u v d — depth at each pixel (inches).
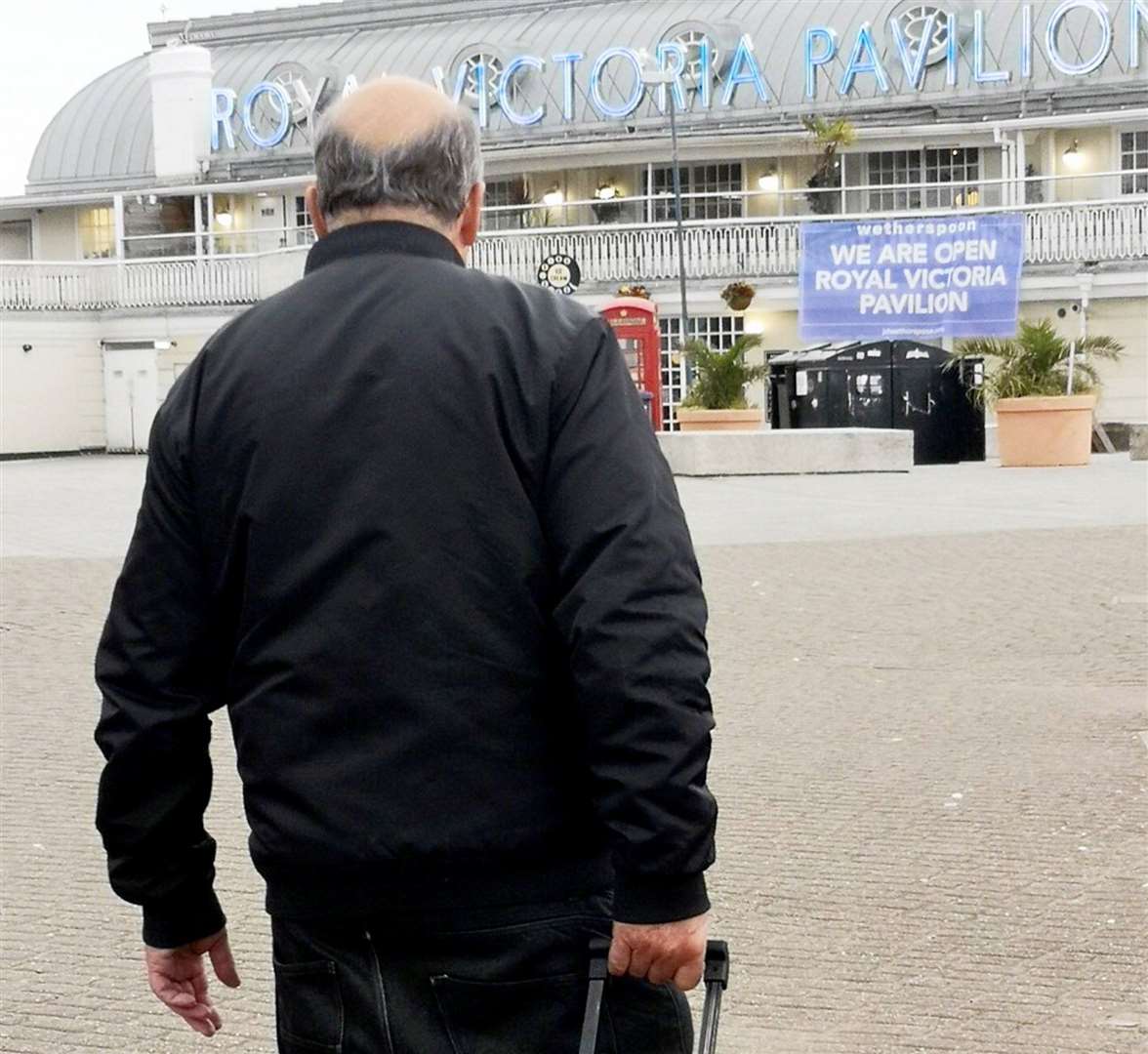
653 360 1310.3
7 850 293.4
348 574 103.0
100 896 267.6
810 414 1286.9
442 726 101.6
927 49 1721.2
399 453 103.2
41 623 538.9
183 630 110.3
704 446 1121.4
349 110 110.7
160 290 1786.4
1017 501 871.1
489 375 103.7
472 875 102.5
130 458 1708.9
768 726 373.4
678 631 97.8
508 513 102.7
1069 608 523.8
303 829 102.7
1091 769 327.3
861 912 248.1
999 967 224.4
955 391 1267.2
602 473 101.5
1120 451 1407.5
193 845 114.5
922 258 1457.9
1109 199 1519.4
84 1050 204.7
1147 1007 209.2
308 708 103.3
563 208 1793.8
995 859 271.7
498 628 102.3
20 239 2052.2
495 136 1843.0
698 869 97.4
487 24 1977.1
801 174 1737.2
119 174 2036.2
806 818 298.5
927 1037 201.6
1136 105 1649.9
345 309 107.2
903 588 573.0
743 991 218.8
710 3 1873.8
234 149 1966.0
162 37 2194.9
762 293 1604.3
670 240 1621.6
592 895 105.1
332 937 104.6
